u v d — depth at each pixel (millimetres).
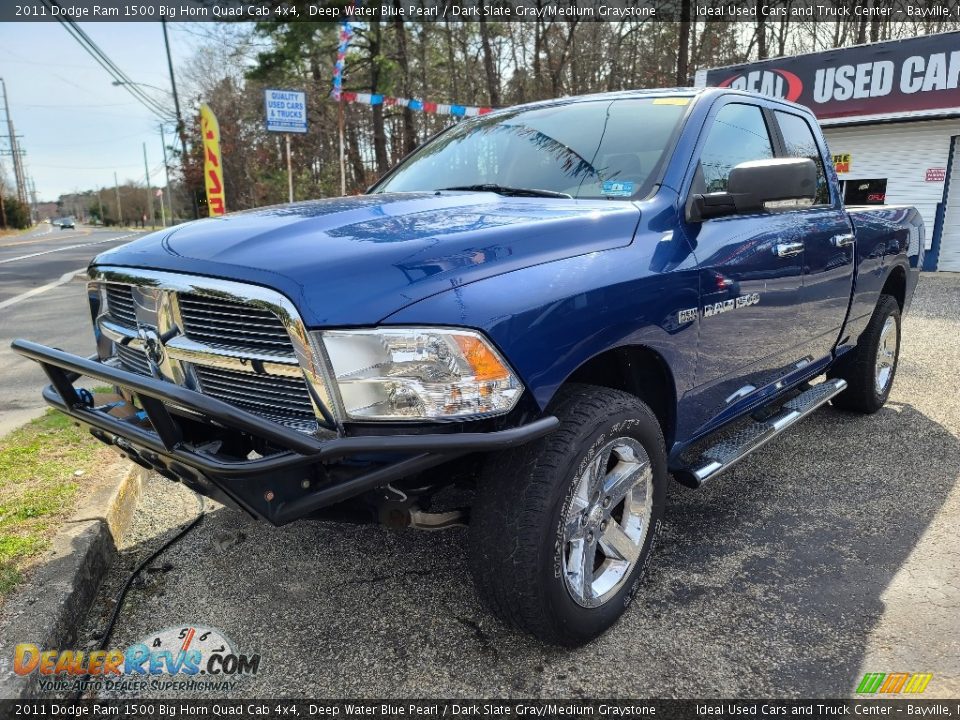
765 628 2465
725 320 2789
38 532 2838
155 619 2555
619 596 2436
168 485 3676
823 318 3709
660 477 2541
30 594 2428
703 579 2777
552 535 2084
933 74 12367
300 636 2453
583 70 24672
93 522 2928
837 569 2844
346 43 13219
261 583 2768
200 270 2027
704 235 2703
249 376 2043
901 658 2301
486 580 2131
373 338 1816
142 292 2215
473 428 1917
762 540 3088
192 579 2801
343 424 1871
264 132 27188
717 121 3057
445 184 3281
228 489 1896
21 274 15703
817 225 3551
